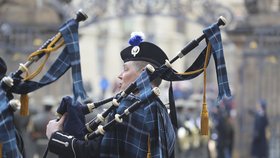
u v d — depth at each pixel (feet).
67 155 35.76
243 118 125.80
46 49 34.86
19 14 125.59
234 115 131.64
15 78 34.71
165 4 119.55
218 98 36.32
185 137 114.83
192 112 121.19
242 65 124.47
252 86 124.77
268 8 126.41
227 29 124.47
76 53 34.71
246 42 123.85
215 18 120.57
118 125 35.37
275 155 124.47
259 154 118.21
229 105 122.11
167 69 36.11
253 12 126.00
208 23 119.55
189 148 116.37
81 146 35.45
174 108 37.78
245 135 125.59
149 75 35.22
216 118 116.06
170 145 36.55
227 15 123.44
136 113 35.47
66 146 35.65
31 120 98.63
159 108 36.24
